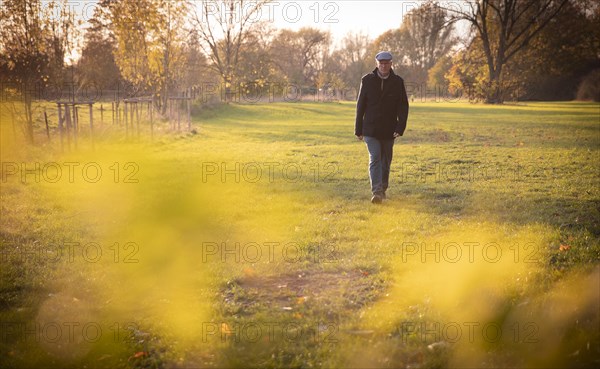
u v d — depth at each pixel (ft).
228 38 133.49
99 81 78.84
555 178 29.53
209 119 84.58
